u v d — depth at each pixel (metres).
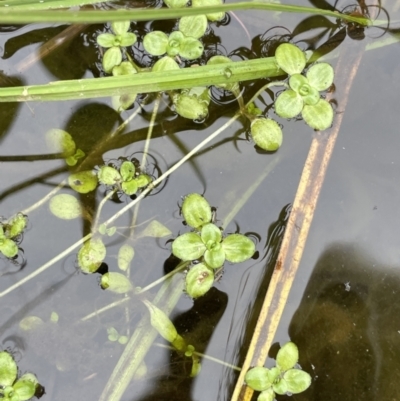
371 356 0.34
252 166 0.35
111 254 0.34
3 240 0.34
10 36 0.35
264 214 0.35
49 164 0.35
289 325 0.34
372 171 0.35
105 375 0.34
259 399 0.34
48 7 0.34
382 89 0.35
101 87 0.34
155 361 0.34
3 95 0.34
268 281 0.34
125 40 0.35
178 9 0.32
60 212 0.34
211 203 0.35
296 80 0.34
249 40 0.35
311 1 0.35
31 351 0.34
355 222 0.34
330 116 0.34
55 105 0.35
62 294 0.34
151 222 0.34
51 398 0.34
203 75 0.34
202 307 0.34
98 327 0.34
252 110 0.35
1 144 0.35
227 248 0.34
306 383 0.34
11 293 0.34
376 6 0.35
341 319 0.34
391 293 0.34
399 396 0.34
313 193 0.34
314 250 0.34
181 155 0.35
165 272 0.34
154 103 0.35
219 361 0.34
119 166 0.35
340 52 0.35
